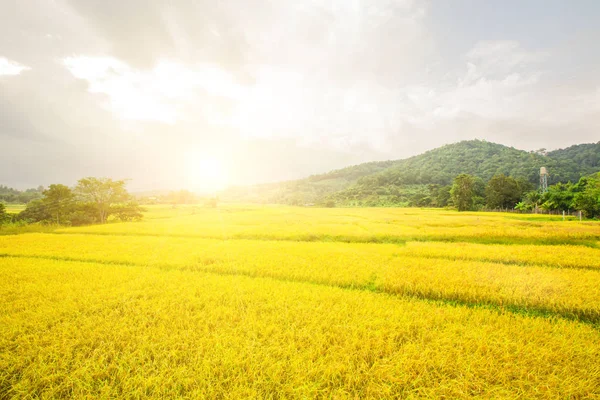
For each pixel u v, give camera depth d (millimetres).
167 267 13000
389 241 21844
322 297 8477
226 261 13719
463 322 6977
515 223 31000
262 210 77062
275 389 4570
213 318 6922
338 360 5297
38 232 29203
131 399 4438
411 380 4734
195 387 4609
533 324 6879
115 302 8055
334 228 28094
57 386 4586
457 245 18297
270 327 6344
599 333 6516
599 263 13273
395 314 7242
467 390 4566
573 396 4543
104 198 44844
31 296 8836
